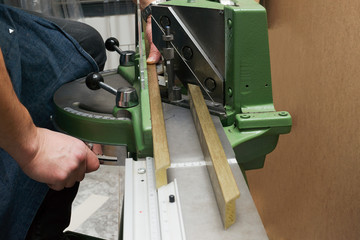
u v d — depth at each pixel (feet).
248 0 2.81
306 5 3.38
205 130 2.39
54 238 3.99
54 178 2.45
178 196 2.05
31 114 3.65
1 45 3.20
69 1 7.32
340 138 2.89
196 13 2.80
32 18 3.70
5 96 2.06
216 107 2.93
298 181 3.85
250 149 2.86
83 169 2.64
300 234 3.86
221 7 2.71
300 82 3.64
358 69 2.59
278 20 4.13
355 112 2.65
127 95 2.89
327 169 3.14
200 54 2.89
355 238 2.72
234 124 2.86
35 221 3.76
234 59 2.66
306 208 3.66
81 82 3.82
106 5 7.60
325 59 3.08
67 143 2.54
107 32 7.83
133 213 1.98
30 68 3.59
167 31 2.85
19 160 2.41
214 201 2.02
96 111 3.22
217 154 2.12
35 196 3.53
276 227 4.65
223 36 2.74
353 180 2.71
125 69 3.91
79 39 4.20
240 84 2.77
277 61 4.30
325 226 3.24
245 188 2.07
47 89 3.71
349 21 2.69
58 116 3.23
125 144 2.93
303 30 3.48
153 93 2.92
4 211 3.21
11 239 3.34
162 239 1.77
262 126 2.74
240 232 1.81
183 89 3.42
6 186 3.20
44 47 3.68
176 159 2.39
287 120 2.75
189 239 1.78
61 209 3.97
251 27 2.57
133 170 2.35
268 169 4.86
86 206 5.67
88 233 5.15
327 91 3.07
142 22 3.57
